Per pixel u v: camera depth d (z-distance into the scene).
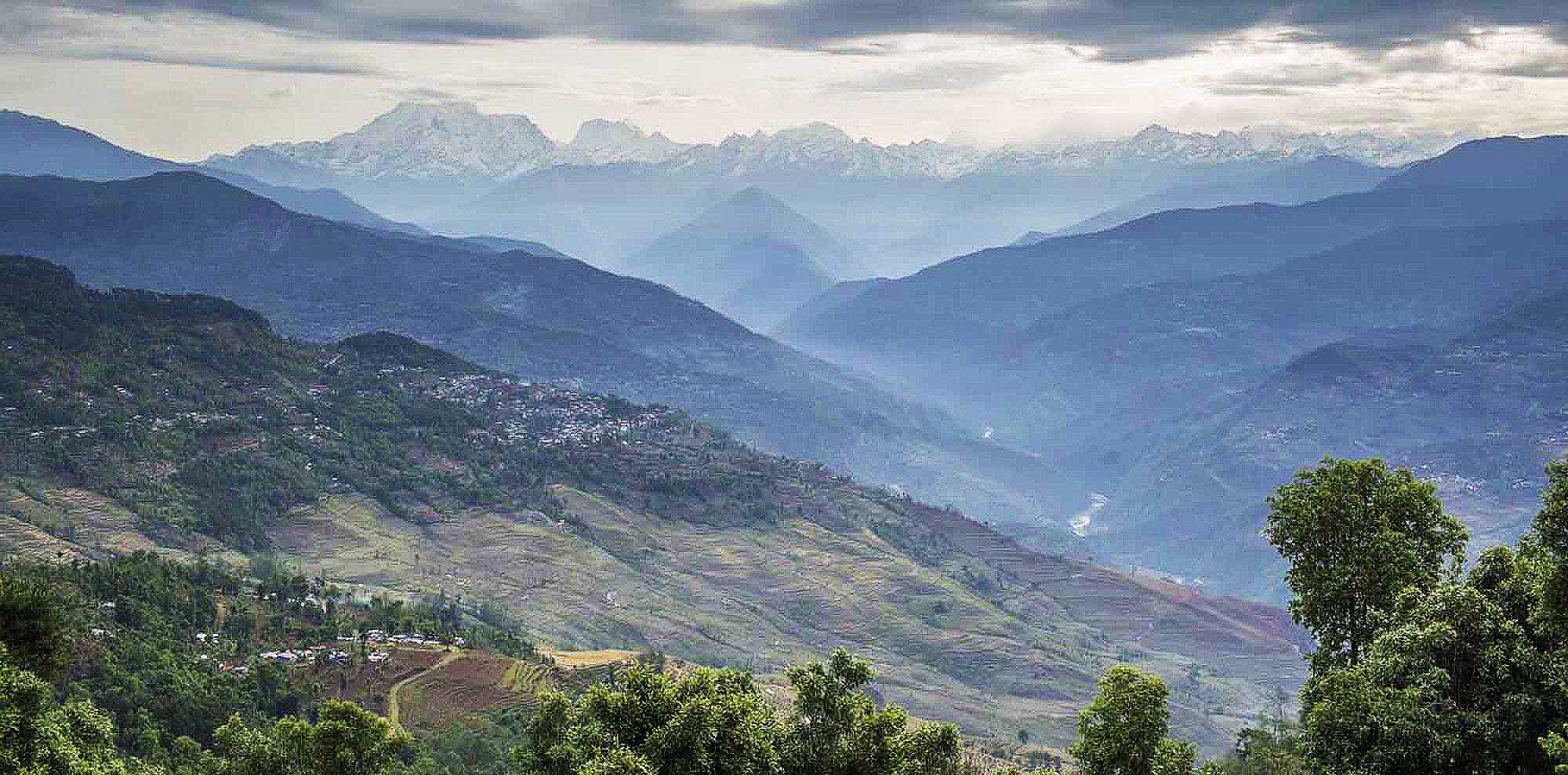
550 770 86.56
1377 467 91.50
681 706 73.56
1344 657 92.19
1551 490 81.31
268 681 183.88
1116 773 76.56
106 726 102.00
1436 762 74.56
